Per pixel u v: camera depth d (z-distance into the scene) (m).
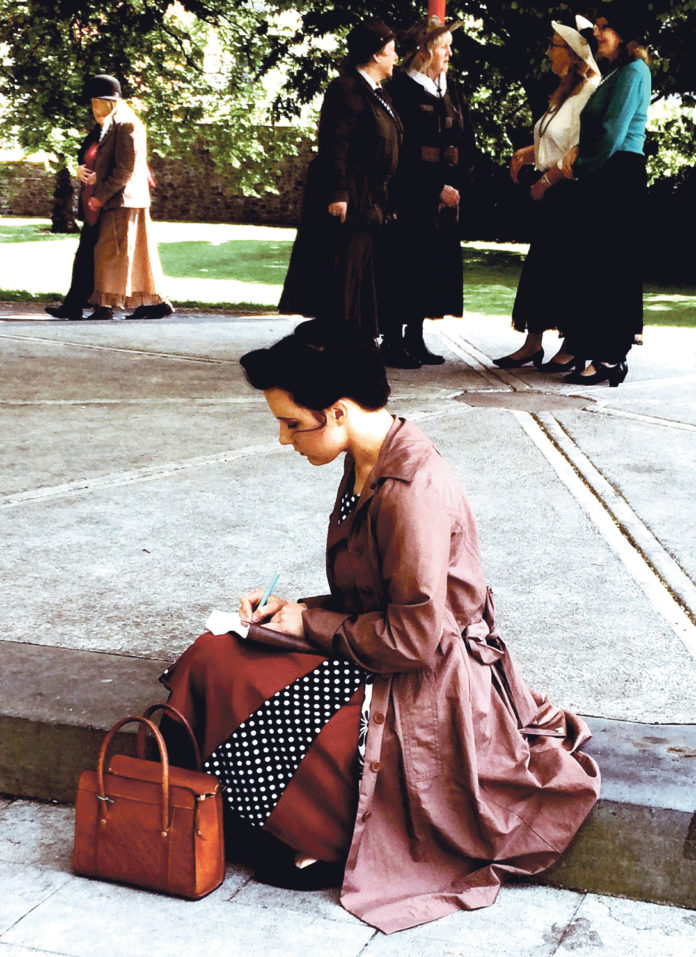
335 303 7.05
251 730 2.41
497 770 2.42
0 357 7.68
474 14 13.87
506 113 18.08
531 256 7.46
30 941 2.28
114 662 3.09
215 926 2.33
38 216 27.58
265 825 2.43
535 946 2.29
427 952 2.26
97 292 9.63
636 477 5.03
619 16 6.63
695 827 2.40
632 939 2.33
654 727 2.75
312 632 2.41
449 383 7.16
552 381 7.32
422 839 2.41
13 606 3.48
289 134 18.22
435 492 2.35
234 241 20.67
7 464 5.08
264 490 4.75
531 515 4.46
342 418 2.40
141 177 9.45
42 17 14.02
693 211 19.05
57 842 2.66
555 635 3.34
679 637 3.35
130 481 4.85
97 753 2.77
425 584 2.29
